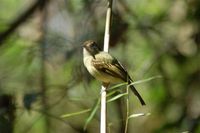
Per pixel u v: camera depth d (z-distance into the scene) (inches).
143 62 586.9
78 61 562.9
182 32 592.1
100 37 565.3
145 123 623.2
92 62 476.4
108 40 418.0
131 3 635.5
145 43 599.5
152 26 602.5
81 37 565.3
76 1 584.4
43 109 530.0
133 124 626.2
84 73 559.5
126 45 576.4
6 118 476.4
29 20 595.2
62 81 590.9
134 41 599.8
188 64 591.5
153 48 597.9
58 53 570.6
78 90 564.4
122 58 576.1
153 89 615.5
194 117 552.1
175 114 584.1
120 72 470.6
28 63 579.5
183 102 583.2
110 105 561.6
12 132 479.8
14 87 547.5
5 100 484.4
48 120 581.9
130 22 583.8
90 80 559.8
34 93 480.1
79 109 592.7
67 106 591.2
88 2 573.9
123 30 553.6
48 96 541.0
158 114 613.6
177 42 592.1
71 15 581.6
